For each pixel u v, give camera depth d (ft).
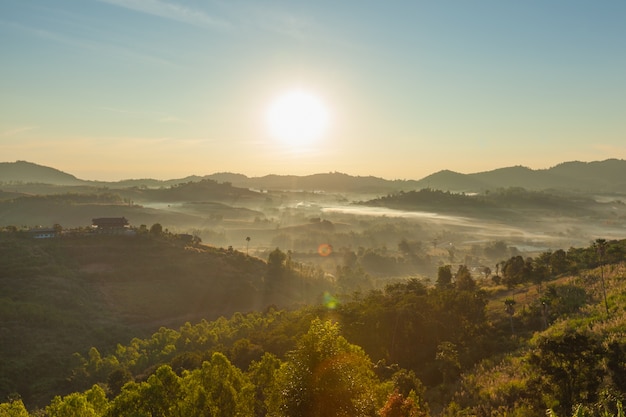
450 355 221.87
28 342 399.24
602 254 352.69
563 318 242.99
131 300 545.44
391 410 94.84
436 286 476.54
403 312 274.36
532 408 132.46
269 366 177.06
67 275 549.54
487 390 163.73
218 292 600.39
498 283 460.14
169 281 599.57
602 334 176.35
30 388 335.06
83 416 138.82
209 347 372.38
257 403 166.91
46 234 650.02
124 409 131.03
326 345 82.48
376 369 202.08
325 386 78.13
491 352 231.50
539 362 134.21
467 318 285.02
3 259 545.44
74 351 403.95
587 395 122.31
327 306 377.91
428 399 179.01
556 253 434.30
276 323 390.63
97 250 624.59
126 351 386.93
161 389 135.13
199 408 138.10
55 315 449.48
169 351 366.84
